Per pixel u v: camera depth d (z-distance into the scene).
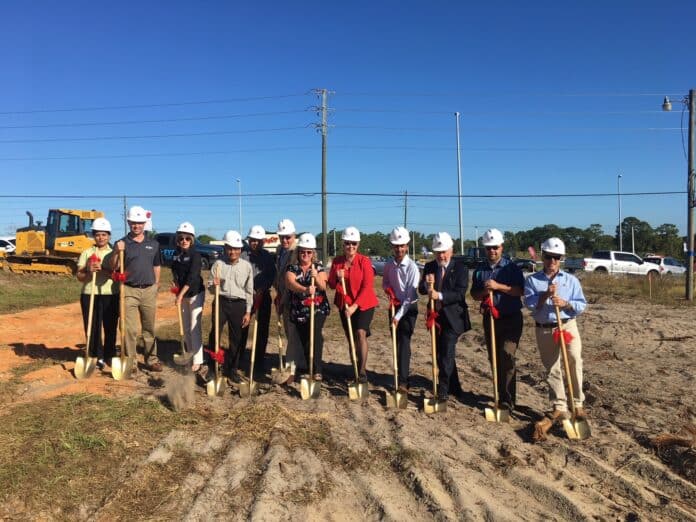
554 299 5.46
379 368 8.30
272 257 7.43
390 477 4.62
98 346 7.30
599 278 25.53
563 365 5.70
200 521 3.83
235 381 6.98
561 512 4.24
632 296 20.14
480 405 6.46
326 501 4.19
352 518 4.07
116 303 7.17
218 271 6.53
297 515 3.97
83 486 4.10
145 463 4.46
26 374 6.84
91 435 4.79
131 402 5.70
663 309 16.23
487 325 6.13
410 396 6.78
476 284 6.16
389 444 5.13
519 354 9.61
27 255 23.45
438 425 5.73
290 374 6.90
